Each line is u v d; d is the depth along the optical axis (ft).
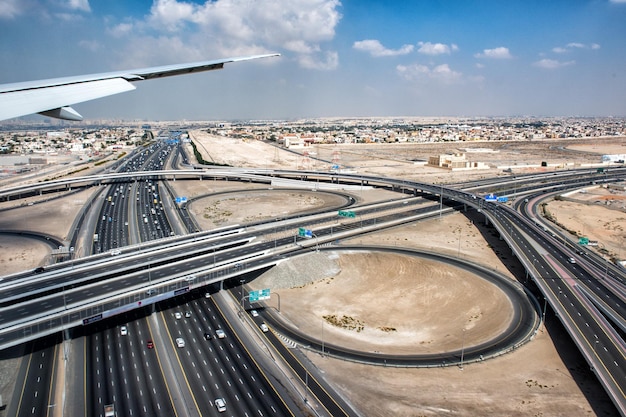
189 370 274.98
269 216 645.10
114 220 628.28
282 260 429.79
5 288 352.49
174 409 238.68
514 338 311.68
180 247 464.65
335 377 270.26
